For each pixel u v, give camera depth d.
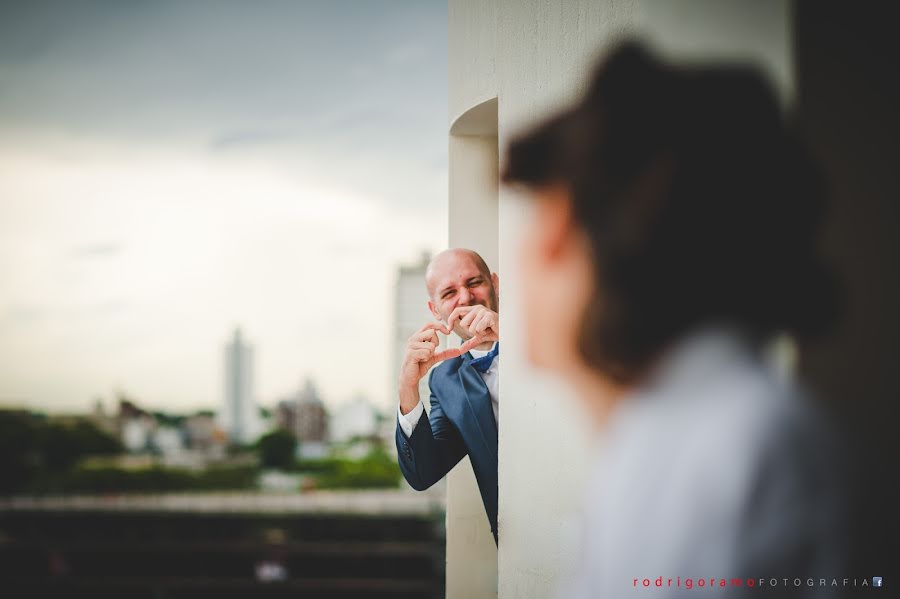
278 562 26.55
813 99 1.70
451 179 4.71
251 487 64.75
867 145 1.69
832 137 1.68
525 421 2.90
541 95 3.08
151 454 74.12
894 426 1.50
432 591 22.86
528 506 2.88
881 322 1.60
